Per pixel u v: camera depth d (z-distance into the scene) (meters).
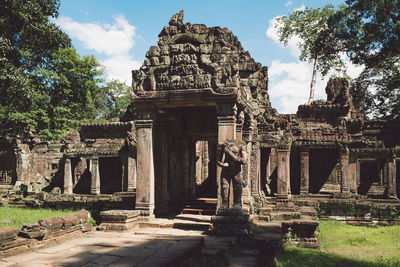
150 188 10.75
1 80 22.20
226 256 7.36
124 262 5.89
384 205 17.64
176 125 13.88
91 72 33.44
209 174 21.95
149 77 10.71
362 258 10.32
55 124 31.44
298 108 25.55
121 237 8.34
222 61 10.16
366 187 23.73
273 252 8.69
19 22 23.83
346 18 29.81
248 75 14.11
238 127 11.38
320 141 20.41
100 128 25.48
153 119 10.92
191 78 10.30
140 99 10.77
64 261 5.99
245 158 9.34
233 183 9.45
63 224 8.64
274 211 13.57
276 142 16.53
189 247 7.06
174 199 14.53
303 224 11.90
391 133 25.89
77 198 18.16
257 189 14.48
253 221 10.80
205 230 9.80
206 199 15.30
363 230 15.79
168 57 10.70
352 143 22.89
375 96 31.73
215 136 15.54
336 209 18.48
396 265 9.23
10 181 23.83
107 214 9.95
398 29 26.91
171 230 9.75
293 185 23.55
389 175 19.89
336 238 13.55
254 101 14.22
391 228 15.83
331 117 24.86
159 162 12.24
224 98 9.93
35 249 7.40
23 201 19.48
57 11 27.50
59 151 24.44
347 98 24.50
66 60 31.31
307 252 10.45
